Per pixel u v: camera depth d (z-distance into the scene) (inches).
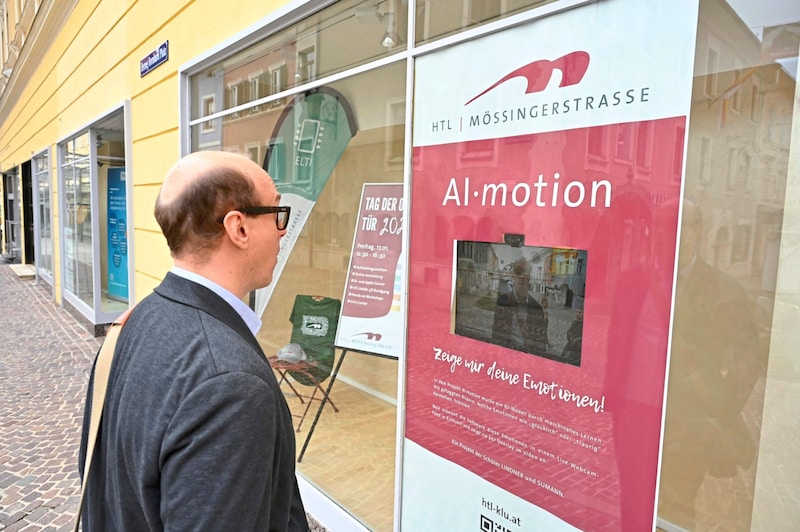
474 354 73.0
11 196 629.0
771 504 65.6
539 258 64.1
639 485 56.0
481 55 70.7
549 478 64.4
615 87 56.4
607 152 57.3
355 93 119.0
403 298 84.1
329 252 140.9
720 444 70.5
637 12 54.3
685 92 51.1
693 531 76.5
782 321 61.4
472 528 74.6
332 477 112.4
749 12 54.7
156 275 180.9
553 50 61.9
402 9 87.7
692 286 66.2
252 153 138.5
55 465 129.3
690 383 70.7
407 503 85.6
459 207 74.6
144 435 33.4
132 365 36.4
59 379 193.9
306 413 138.5
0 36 636.7
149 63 175.2
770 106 56.0
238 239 40.1
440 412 78.7
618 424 57.6
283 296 141.3
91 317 264.5
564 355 62.1
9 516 107.7
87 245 277.9
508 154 67.4
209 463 31.3
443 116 76.8
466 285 73.7
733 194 60.7
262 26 113.0
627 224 55.9
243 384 33.2
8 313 320.5
